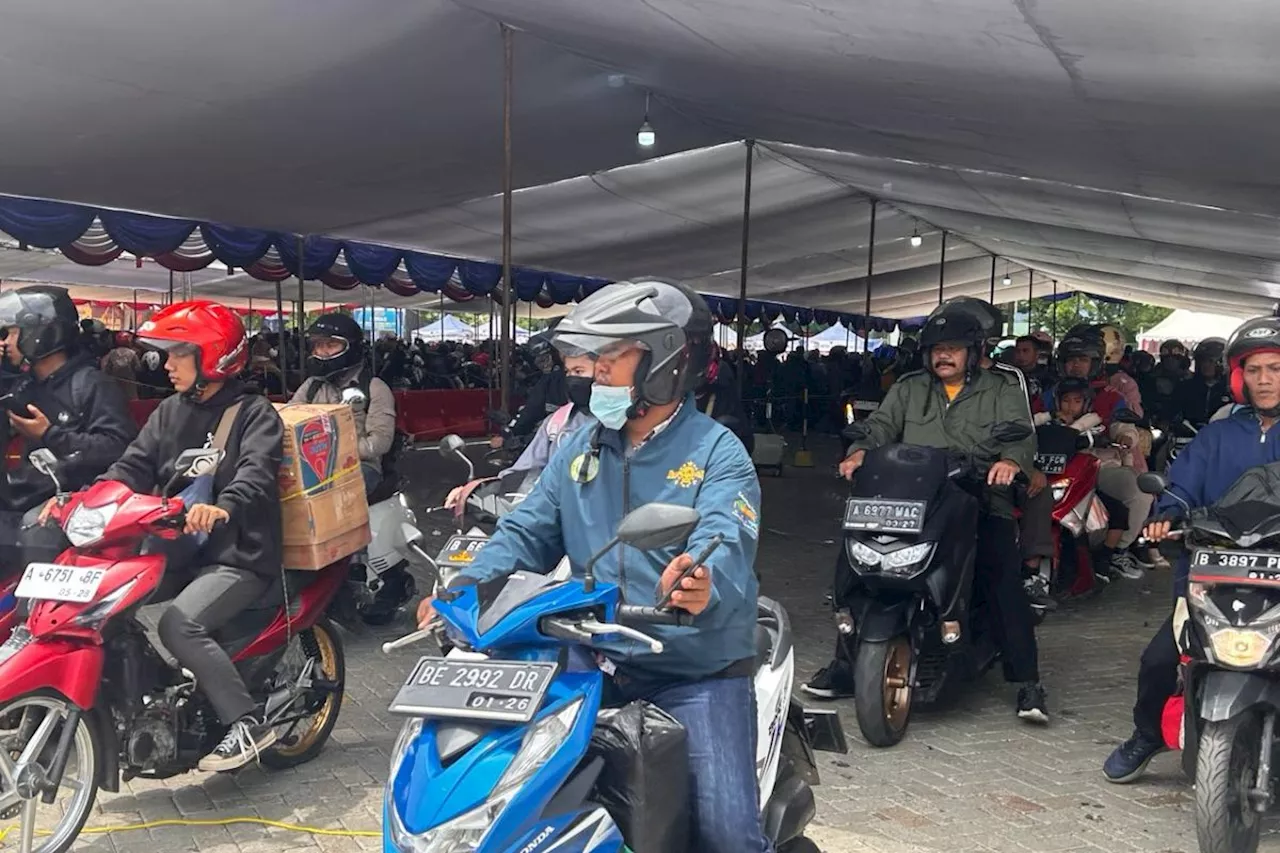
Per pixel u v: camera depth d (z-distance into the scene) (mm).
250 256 14430
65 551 3867
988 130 7445
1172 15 4027
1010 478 4914
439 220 14266
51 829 3977
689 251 17906
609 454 2707
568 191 13125
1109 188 9406
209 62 7672
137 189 11461
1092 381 8930
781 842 2844
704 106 9609
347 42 7559
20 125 8844
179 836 3963
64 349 4637
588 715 2256
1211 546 3867
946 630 4918
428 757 2180
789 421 23781
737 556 2508
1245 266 15031
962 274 26016
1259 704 3619
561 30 7387
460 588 2537
